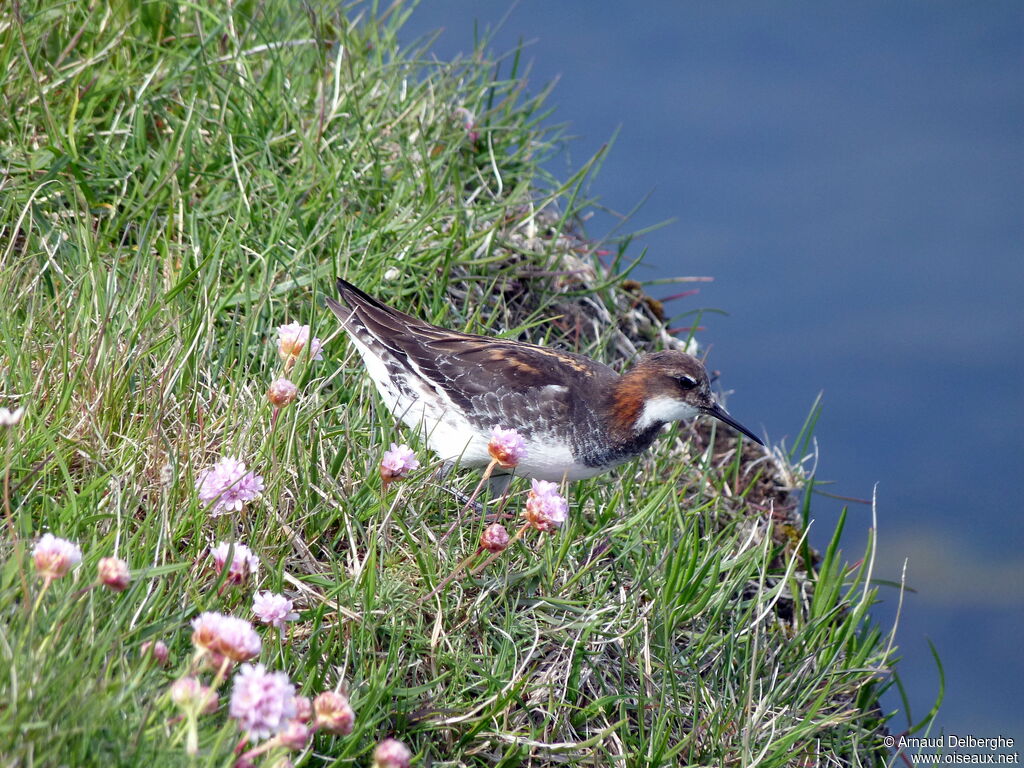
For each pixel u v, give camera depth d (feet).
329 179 42.27
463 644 30.17
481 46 53.21
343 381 37.29
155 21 45.68
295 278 39.24
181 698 19.61
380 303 37.88
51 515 26.50
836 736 35.50
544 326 45.29
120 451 29.81
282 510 30.78
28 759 19.17
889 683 38.17
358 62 49.32
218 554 25.67
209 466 30.78
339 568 29.94
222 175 41.98
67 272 36.55
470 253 43.34
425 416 36.55
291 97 44.96
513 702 29.48
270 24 48.19
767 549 37.50
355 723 25.81
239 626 20.56
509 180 49.08
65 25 43.80
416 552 30.48
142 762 20.29
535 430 36.55
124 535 27.12
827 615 36.58
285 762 20.84
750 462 45.91
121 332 33.30
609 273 48.24
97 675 21.80
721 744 31.76
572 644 31.76
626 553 35.22
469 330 41.37
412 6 54.44
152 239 39.06
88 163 40.47
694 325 50.37
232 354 35.68
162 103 43.88
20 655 20.63
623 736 30.63
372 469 33.19
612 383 38.09
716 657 33.76
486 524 34.32
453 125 48.42
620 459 38.22
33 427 29.30
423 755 27.22
